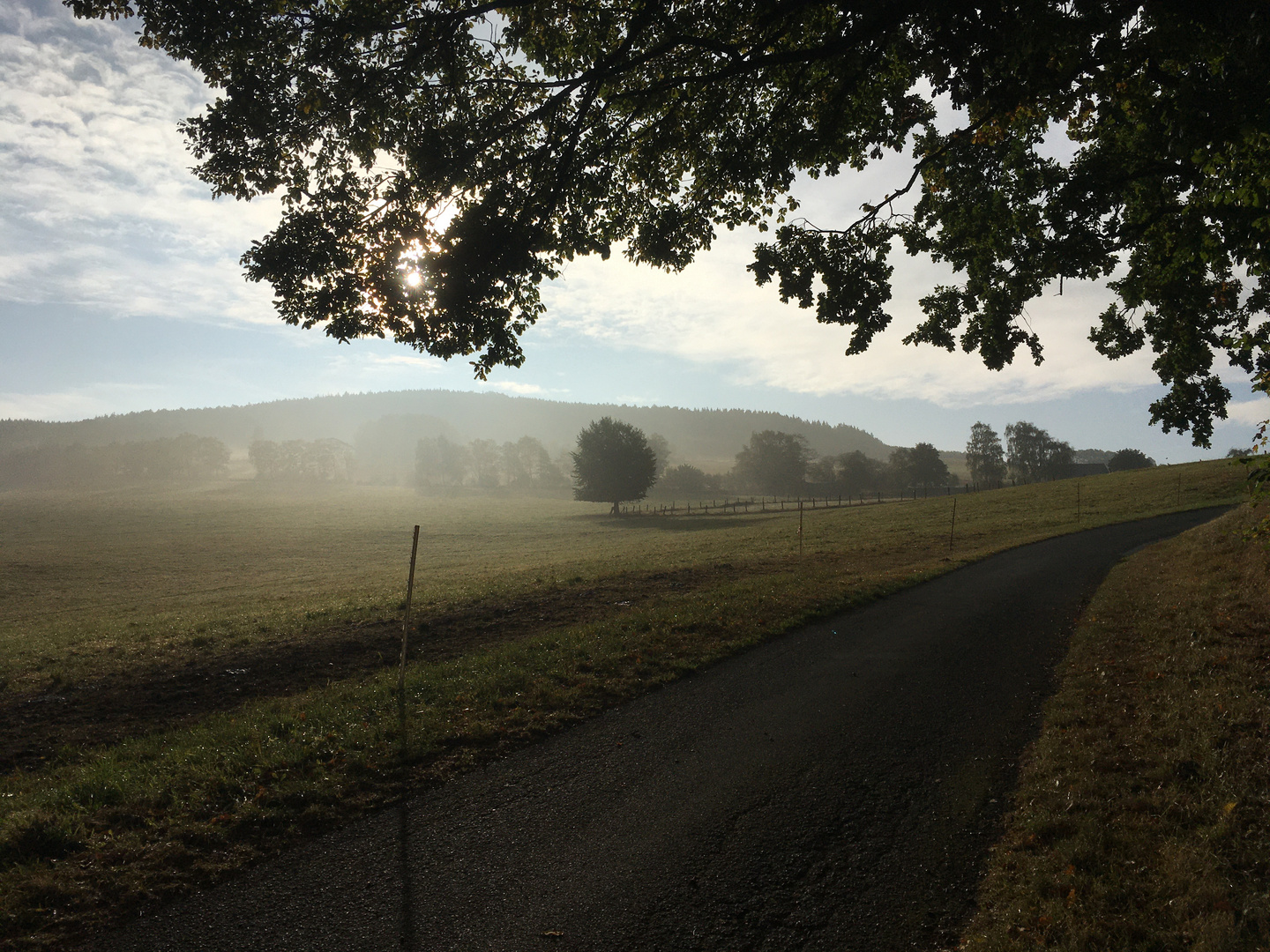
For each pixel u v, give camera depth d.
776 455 136.75
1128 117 9.02
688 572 19.73
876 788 5.60
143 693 9.50
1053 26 6.33
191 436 165.62
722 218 10.89
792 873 4.43
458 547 50.41
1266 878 3.83
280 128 8.40
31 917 3.92
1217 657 7.84
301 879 4.42
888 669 9.07
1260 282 11.17
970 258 10.80
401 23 8.27
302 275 8.75
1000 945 3.53
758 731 7.00
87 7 7.63
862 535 33.31
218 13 7.58
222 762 6.18
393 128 9.21
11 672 11.89
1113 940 3.51
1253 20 5.80
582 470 78.94
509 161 9.14
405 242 9.08
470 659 9.85
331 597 22.12
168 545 53.09
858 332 10.38
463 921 3.97
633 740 6.79
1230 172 7.61
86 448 178.75
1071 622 11.41
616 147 10.08
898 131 9.94
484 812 5.34
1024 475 132.50
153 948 3.74
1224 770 5.10
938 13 6.92
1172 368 11.88
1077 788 5.18
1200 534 18.52
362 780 5.85
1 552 48.19
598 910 4.07
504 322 9.47
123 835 4.89
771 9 7.75
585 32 9.48
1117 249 9.83
